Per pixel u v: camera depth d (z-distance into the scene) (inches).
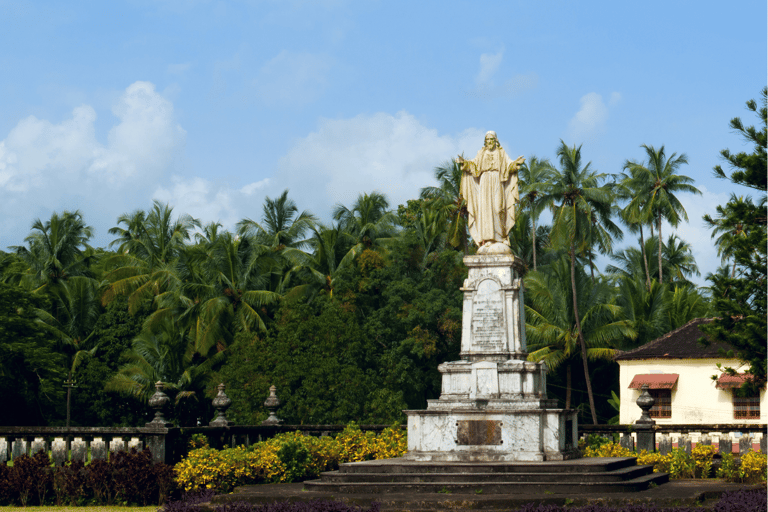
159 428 661.9
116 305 1835.6
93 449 669.9
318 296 1729.8
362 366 1620.3
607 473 617.0
